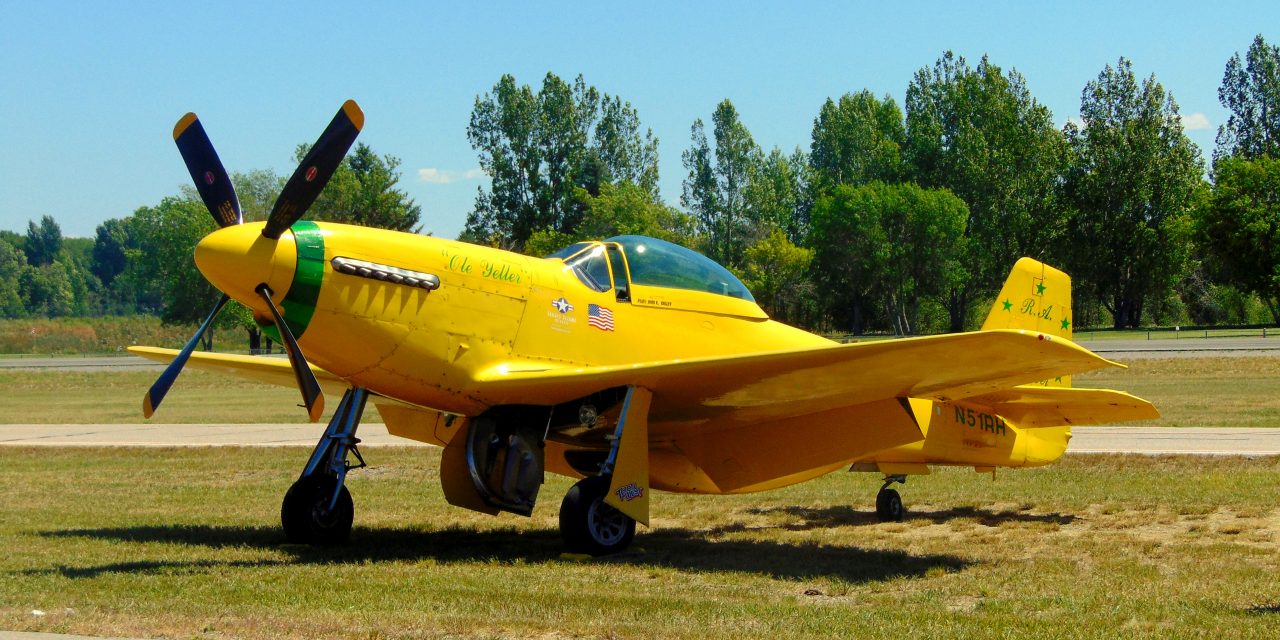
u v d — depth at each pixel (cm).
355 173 7612
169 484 1175
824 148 8144
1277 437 1460
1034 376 714
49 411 2481
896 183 6900
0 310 13188
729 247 7350
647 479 751
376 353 738
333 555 743
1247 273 5878
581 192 6662
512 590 592
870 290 6675
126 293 15438
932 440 939
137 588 590
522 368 777
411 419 970
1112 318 7775
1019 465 1032
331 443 798
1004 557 735
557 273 814
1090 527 872
